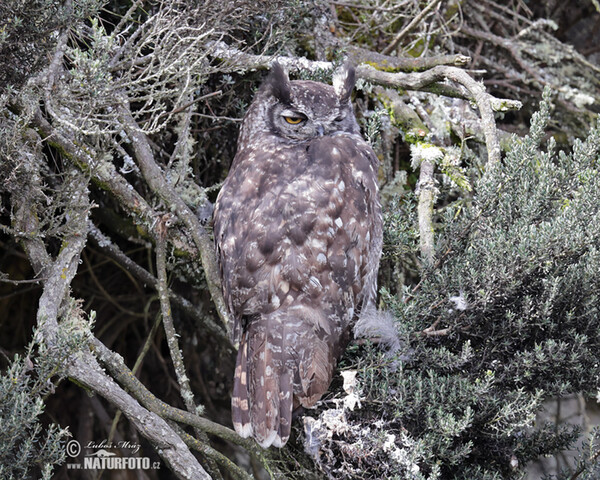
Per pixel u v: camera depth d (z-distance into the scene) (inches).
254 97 248.5
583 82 351.6
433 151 259.3
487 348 205.8
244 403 198.1
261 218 209.2
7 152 192.4
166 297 230.5
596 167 219.0
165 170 245.0
